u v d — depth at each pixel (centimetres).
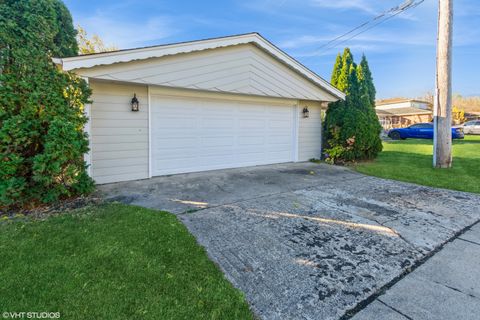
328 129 881
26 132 366
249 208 387
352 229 317
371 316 177
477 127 2042
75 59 444
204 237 291
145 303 182
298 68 747
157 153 594
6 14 399
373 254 259
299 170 703
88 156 505
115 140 541
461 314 179
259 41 666
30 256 236
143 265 227
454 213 373
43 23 436
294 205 403
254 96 732
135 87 555
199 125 648
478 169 695
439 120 710
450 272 229
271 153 791
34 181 373
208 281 209
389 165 782
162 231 296
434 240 290
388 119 3158
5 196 346
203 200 425
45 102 386
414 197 452
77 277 207
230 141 703
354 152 829
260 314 178
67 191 398
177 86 568
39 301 180
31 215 342
